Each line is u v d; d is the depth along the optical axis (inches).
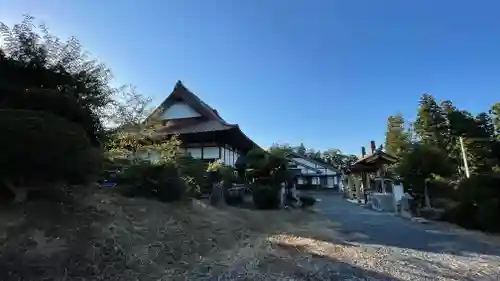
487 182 468.1
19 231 208.4
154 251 258.2
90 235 237.8
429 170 648.4
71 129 236.7
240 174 847.7
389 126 1573.6
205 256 275.4
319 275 233.6
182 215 385.7
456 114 879.1
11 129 205.6
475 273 243.3
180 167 518.0
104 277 200.1
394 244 352.5
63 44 331.3
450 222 519.5
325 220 558.9
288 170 737.0
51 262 194.9
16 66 284.8
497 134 799.1
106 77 365.1
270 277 226.7
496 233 421.7
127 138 470.6
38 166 218.2
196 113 948.0
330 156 2891.2
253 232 408.5
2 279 169.3
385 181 872.9
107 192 374.0
